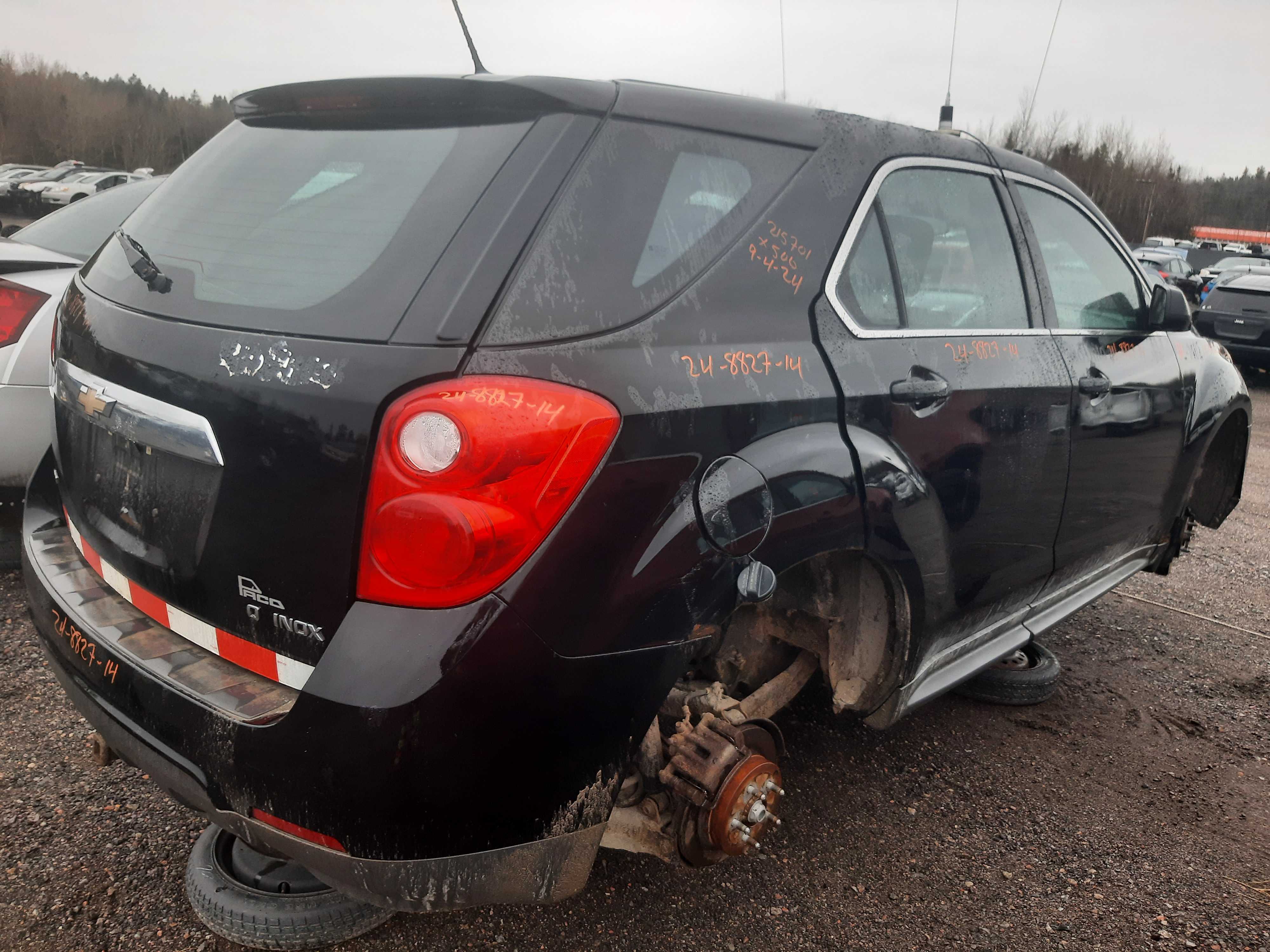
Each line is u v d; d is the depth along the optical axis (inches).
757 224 74.1
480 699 55.6
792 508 70.7
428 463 54.4
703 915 84.2
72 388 76.9
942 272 94.3
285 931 75.2
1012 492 98.7
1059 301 112.5
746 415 68.2
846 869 92.5
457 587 54.7
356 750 54.5
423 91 68.7
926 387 85.0
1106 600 175.5
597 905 84.4
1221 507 168.6
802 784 106.7
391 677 54.4
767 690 92.4
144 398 66.6
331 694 55.1
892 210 87.9
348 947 77.3
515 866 59.7
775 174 76.7
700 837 71.9
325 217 66.8
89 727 107.2
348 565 56.7
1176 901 91.4
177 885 83.0
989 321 99.7
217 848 81.7
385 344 56.8
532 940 79.6
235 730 58.6
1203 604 176.2
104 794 95.3
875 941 82.9
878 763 112.8
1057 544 112.4
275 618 60.2
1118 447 118.6
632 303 63.7
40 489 91.0
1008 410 95.8
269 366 59.7
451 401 54.6
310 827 56.6
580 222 62.6
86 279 83.0
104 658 68.1
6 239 165.6
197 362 63.2
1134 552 140.9
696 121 72.0
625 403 60.2
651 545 61.7
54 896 80.6
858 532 77.7
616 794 63.1
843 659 91.5
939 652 97.7
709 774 70.5
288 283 63.8
